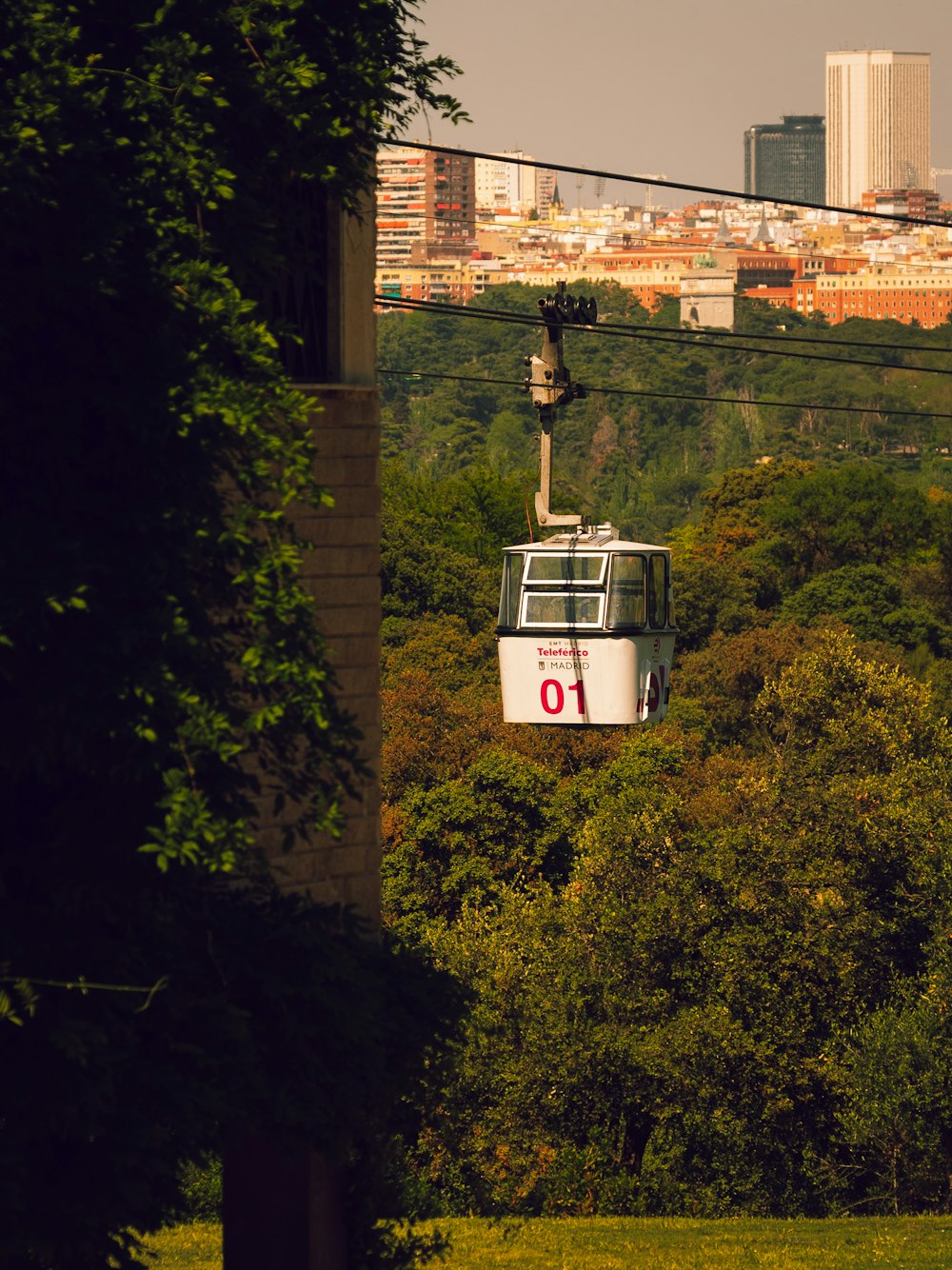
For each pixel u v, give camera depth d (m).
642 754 142.62
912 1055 72.81
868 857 79.00
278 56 24.12
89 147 20.91
